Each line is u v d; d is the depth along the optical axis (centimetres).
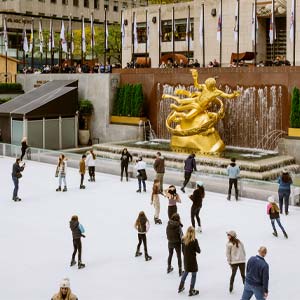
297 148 2812
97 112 3762
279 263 1385
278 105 2972
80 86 3844
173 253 1450
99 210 1964
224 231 1677
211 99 2902
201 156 2745
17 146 3197
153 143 3319
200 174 2284
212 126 2936
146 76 3581
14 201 2116
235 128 3138
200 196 1644
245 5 4297
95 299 1163
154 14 5400
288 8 3972
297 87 2900
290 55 3991
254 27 3228
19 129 3447
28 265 1386
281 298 1167
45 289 1227
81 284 1254
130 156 2561
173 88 3425
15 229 1722
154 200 1758
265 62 4247
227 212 1916
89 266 1375
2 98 4091
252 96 3062
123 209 1975
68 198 2169
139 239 1427
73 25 8312
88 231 1689
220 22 3441
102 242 1574
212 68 3228
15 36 7219
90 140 3809
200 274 1312
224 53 4447
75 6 8988
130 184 2450
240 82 3108
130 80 3678
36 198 2172
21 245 1554
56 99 3581
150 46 5453
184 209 1964
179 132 2966
